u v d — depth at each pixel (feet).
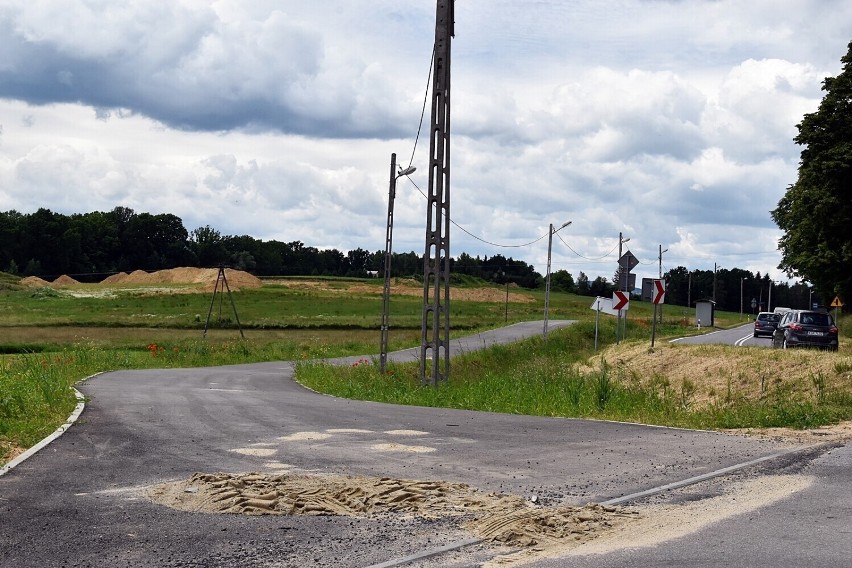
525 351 160.04
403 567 19.85
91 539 22.41
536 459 36.06
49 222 574.56
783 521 23.95
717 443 41.09
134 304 359.05
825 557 20.11
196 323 260.62
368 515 25.14
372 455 36.96
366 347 187.83
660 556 20.31
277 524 24.06
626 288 126.82
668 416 55.67
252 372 129.39
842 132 165.48
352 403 68.90
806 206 167.22
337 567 19.89
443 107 84.12
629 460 35.78
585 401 65.57
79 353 129.49
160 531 23.24
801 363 79.20
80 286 476.13
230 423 49.16
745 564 19.54
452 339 209.05
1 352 170.91
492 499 27.17
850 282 164.04
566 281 622.95
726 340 170.30
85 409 55.62
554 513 24.54
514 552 21.09
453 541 22.18
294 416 54.13
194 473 31.83
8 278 471.62
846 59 168.86
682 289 574.97
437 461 35.42
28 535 22.80
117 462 34.45
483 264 620.08
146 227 634.02
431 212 86.33
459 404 69.92
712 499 27.25
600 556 20.39
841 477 30.91
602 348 152.56
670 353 98.68
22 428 43.29
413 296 442.50
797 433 45.27
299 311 336.49
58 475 31.45
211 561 20.43
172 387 84.43
